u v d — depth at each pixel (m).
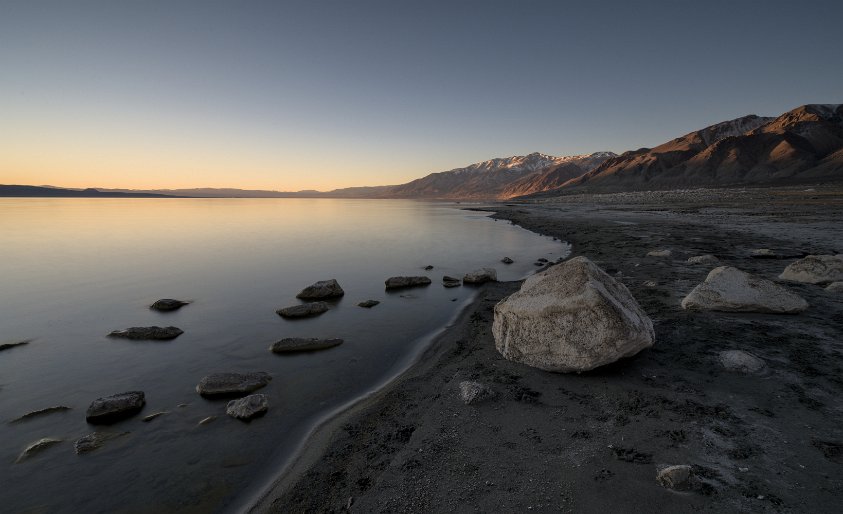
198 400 7.77
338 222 57.00
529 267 21.11
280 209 105.31
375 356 9.75
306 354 9.94
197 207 111.12
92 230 41.72
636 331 6.85
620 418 5.84
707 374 6.96
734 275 10.48
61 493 5.34
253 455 6.02
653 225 36.41
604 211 63.44
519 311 8.03
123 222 52.59
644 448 5.12
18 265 22.17
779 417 5.62
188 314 13.44
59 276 19.45
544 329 7.57
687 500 4.19
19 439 6.59
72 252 26.86
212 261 23.53
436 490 4.71
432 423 6.22
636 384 6.77
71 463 5.94
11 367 9.38
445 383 7.57
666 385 6.68
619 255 21.02
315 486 5.08
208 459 5.96
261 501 4.99
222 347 10.49
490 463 5.11
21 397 7.98
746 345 8.01
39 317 13.19
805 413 5.69
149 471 5.73
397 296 15.52
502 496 4.49
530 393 6.81
